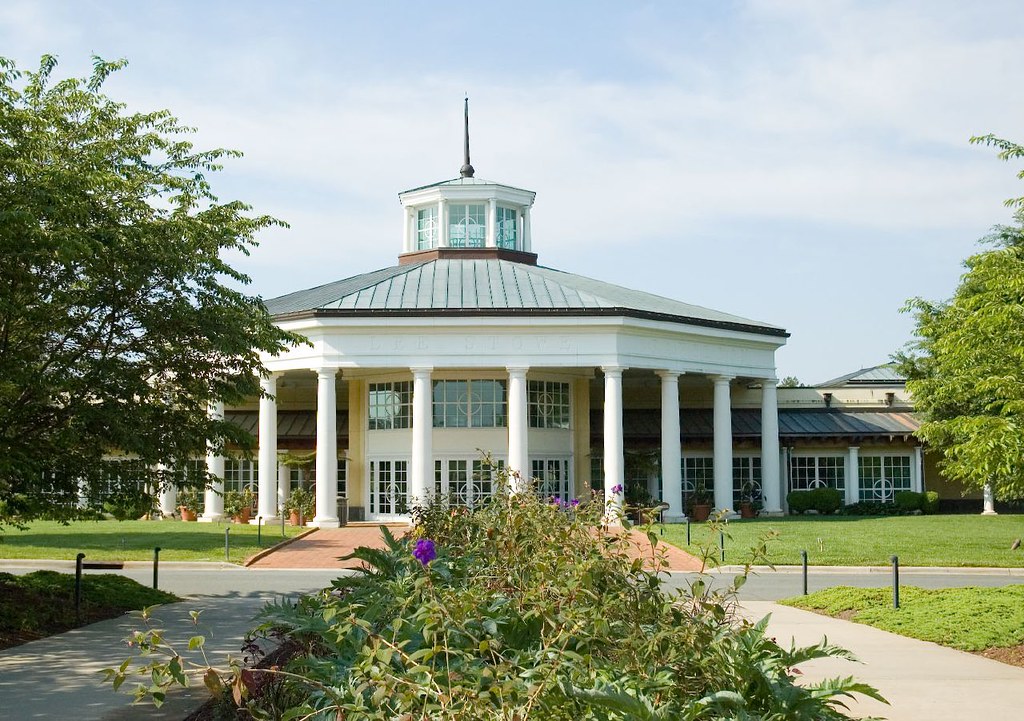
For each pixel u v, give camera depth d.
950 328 21.23
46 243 14.80
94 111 18.03
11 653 13.68
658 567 9.12
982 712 10.11
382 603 8.58
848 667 12.60
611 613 7.49
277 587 22.38
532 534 9.89
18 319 16.58
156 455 18.52
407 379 42.16
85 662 13.04
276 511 40.62
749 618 16.83
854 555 27.64
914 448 48.94
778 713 6.32
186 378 19.08
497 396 41.44
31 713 10.20
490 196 48.34
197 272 18.31
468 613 7.25
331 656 7.86
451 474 41.16
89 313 17.42
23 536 34.41
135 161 18.77
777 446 45.16
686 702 6.32
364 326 38.34
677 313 42.19
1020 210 16.16
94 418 16.89
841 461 49.25
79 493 20.02
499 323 38.34
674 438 40.72
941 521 40.50
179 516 45.53
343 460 45.25
